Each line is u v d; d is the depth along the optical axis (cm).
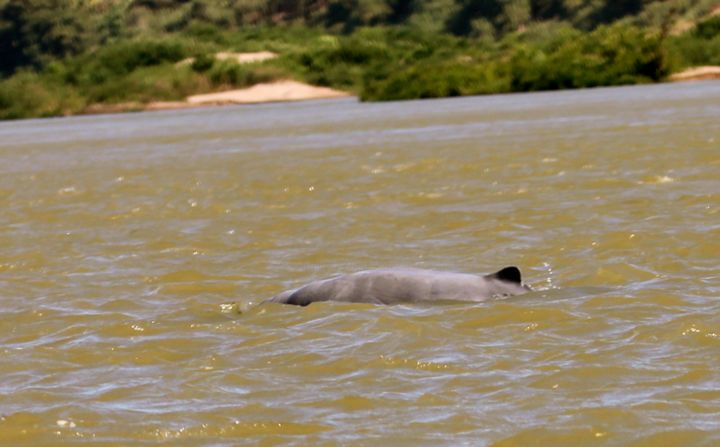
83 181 8631
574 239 4912
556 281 4162
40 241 5784
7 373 3228
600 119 11988
